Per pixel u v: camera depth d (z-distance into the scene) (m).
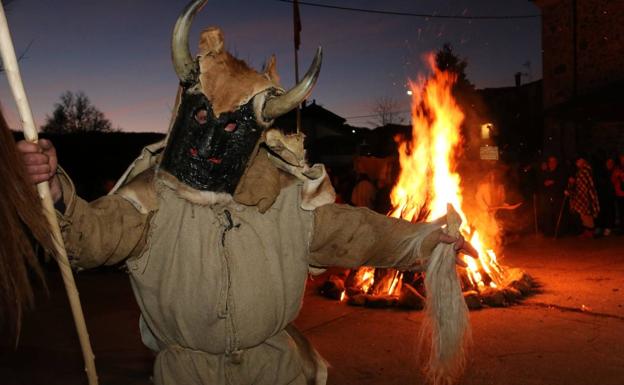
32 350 5.70
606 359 4.93
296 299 2.29
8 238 1.39
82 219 1.95
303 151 2.36
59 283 9.25
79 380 4.89
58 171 1.91
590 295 7.12
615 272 8.50
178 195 2.13
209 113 2.09
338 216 2.31
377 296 7.06
